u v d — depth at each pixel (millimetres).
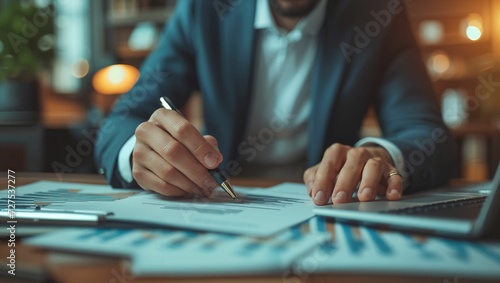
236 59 958
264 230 337
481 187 670
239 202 489
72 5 2863
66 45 2807
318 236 326
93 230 344
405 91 878
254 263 258
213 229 336
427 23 2830
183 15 1026
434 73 2725
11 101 1663
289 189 623
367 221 362
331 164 503
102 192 573
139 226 358
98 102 2531
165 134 524
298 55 983
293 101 996
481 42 2773
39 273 257
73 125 1459
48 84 2662
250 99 968
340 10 948
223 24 985
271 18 948
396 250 289
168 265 256
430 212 374
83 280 251
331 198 469
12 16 1698
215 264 256
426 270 251
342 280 252
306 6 918
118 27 3041
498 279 245
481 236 312
